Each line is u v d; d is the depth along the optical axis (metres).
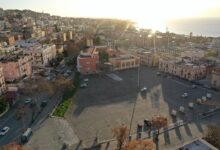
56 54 164.88
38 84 105.19
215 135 61.91
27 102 93.31
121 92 105.31
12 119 80.56
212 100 97.50
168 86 114.62
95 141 66.88
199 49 174.62
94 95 101.56
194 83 119.94
